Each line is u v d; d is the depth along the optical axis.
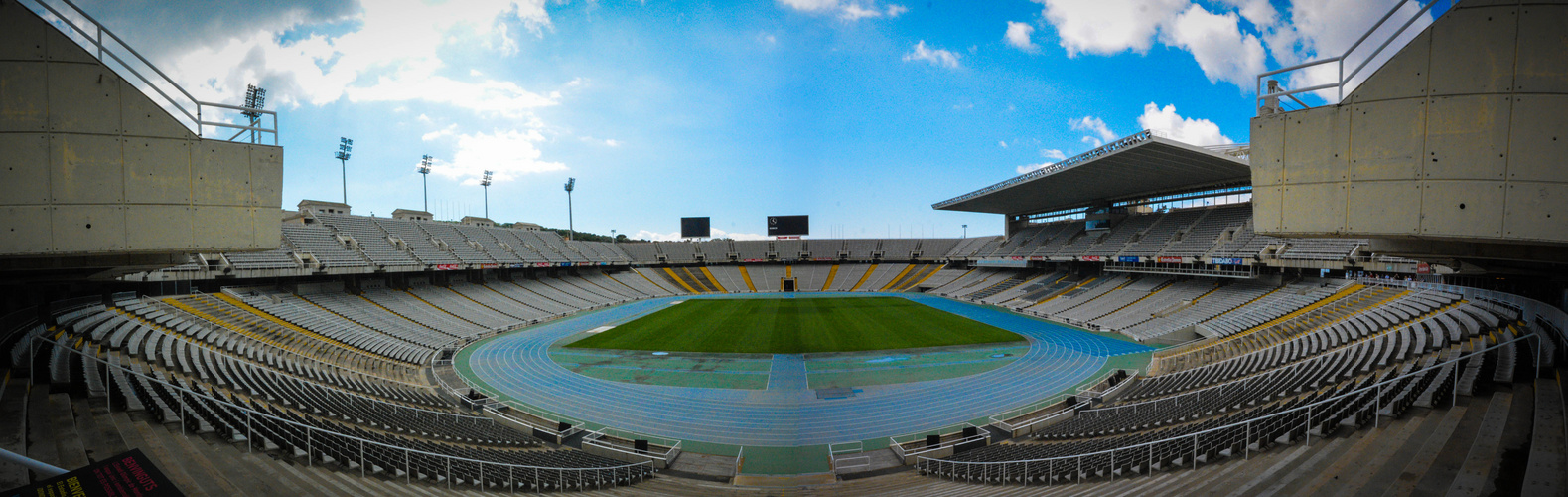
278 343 26.39
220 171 9.66
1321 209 8.02
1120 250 53.03
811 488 14.20
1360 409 11.75
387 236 50.41
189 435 10.88
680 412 21.78
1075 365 29.09
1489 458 8.24
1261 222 8.63
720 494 13.62
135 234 8.95
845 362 30.20
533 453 16.62
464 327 40.06
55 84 8.41
